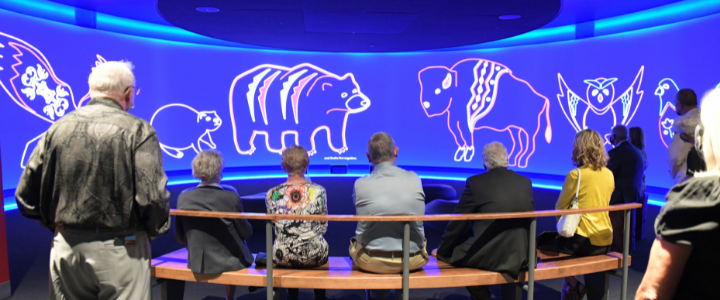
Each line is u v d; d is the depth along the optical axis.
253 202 4.93
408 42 7.68
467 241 2.49
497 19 5.97
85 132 1.62
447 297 3.16
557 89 8.27
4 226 3.08
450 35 7.06
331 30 6.73
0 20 6.21
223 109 9.28
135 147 1.66
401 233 2.33
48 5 6.82
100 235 1.67
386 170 2.39
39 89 6.71
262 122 9.63
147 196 1.65
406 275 2.24
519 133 8.83
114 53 7.82
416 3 5.18
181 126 8.84
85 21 7.23
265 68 9.58
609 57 7.47
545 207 6.73
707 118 1.00
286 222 2.41
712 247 0.95
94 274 1.70
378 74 9.93
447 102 9.56
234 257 2.41
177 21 6.14
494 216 2.21
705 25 6.07
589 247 2.65
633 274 3.62
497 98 9.06
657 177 6.77
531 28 6.53
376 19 6.00
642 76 6.97
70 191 1.62
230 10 5.54
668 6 6.57
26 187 1.67
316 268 2.48
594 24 7.68
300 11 5.58
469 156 9.42
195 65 8.95
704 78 6.08
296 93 9.80
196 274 2.39
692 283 1.00
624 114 7.25
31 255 4.13
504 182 2.40
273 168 9.79
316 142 9.95
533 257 2.35
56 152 1.63
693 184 0.98
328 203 6.97
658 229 1.04
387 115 9.96
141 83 8.28
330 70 9.91
